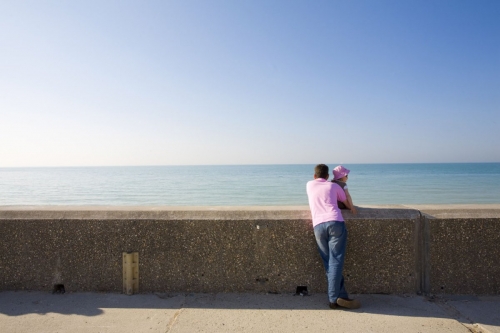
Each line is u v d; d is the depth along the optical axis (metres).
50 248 3.70
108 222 3.68
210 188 50.75
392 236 3.65
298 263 3.67
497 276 3.59
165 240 3.68
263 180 74.38
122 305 3.36
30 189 51.50
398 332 2.81
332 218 3.31
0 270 3.70
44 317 3.09
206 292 3.67
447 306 3.35
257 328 2.89
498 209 3.73
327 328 2.88
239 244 3.67
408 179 71.44
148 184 62.34
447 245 3.63
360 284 3.66
